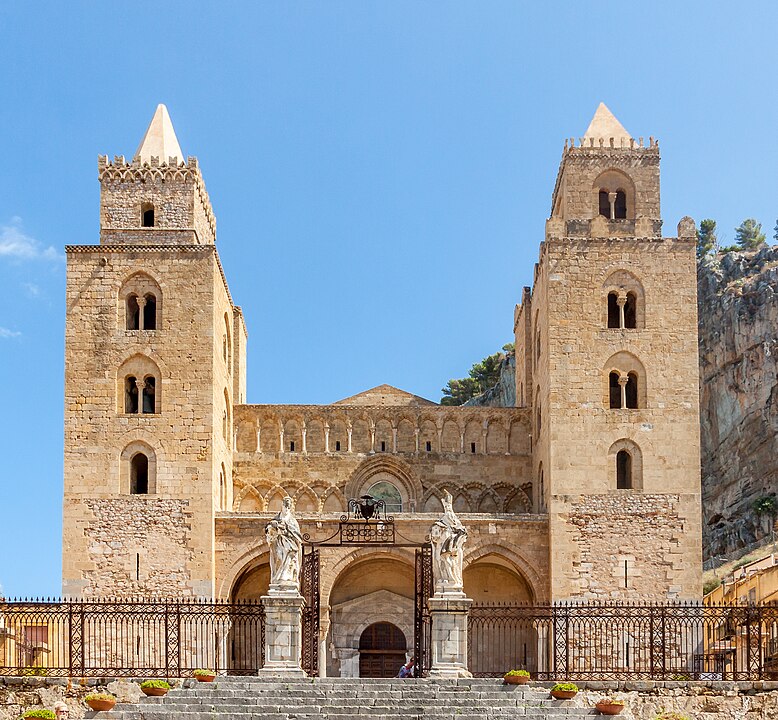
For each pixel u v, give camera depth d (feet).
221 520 226.17
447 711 143.54
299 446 261.65
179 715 139.23
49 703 160.97
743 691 162.20
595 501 227.20
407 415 264.52
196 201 243.40
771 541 386.52
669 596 223.51
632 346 234.17
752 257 481.87
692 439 230.27
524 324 274.16
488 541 227.61
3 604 166.71
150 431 227.81
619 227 241.76
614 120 258.78
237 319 272.10
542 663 206.69
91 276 233.96
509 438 264.93
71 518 224.12
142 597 221.05
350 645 234.99
